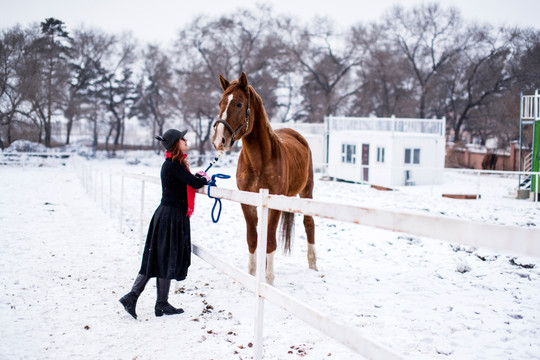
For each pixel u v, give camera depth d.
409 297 4.48
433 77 44.16
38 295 4.38
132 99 52.25
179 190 3.89
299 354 3.16
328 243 7.11
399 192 14.65
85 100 45.31
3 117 36.53
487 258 6.08
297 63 47.47
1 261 5.70
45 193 14.65
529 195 13.52
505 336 3.48
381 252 6.54
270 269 4.56
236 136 4.18
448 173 30.58
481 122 45.03
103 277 5.09
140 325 3.66
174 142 3.88
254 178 4.63
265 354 3.14
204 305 4.20
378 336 3.48
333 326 2.06
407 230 1.79
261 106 4.48
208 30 46.12
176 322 3.74
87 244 6.93
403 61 45.12
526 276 5.25
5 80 36.59
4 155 32.12
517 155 32.06
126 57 51.47
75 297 4.35
